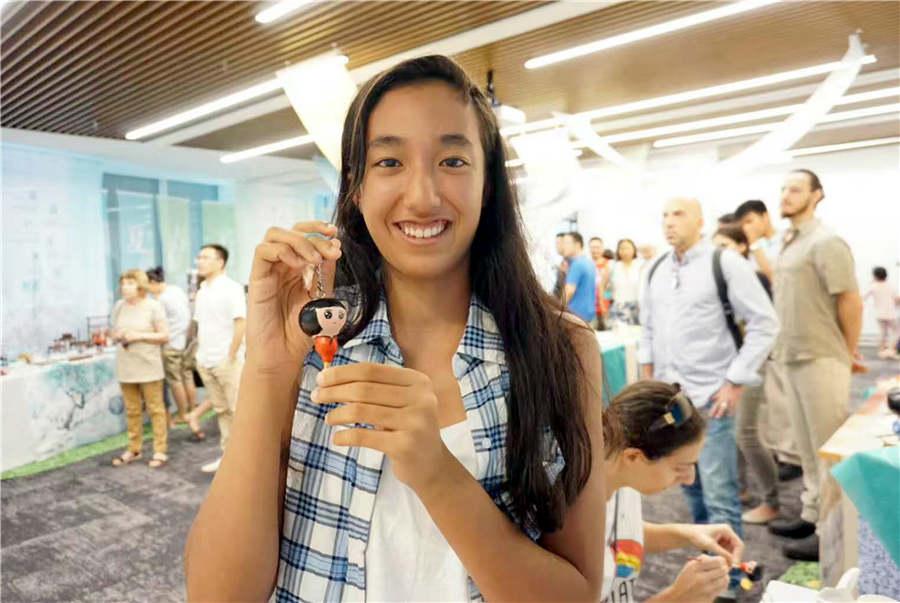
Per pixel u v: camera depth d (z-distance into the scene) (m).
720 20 3.54
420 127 0.58
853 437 1.85
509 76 4.47
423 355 0.69
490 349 0.68
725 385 2.31
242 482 0.60
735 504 2.30
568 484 0.68
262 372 0.63
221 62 3.87
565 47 3.88
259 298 0.63
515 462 0.64
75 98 4.44
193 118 4.94
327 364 0.60
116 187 7.08
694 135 6.70
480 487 0.58
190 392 5.25
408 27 3.43
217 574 0.59
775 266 2.88
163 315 4.22
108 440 4.84
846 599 0.93
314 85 3.22
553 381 0.68
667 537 1.33
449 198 0.59
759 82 4.69
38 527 3.17
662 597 1.10
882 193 7.64
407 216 0.59
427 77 0.61
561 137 4.41
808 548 2.53
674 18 3.43
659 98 5.12
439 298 0.71
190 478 3.88
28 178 5.83
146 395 4.17
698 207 2.45
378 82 0.61
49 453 4.39
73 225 6.21
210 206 8.23
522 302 0.70
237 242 8.34
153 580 2.61
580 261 4.81
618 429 1.14
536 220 4.20
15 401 4.18
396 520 0.63
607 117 5.86
